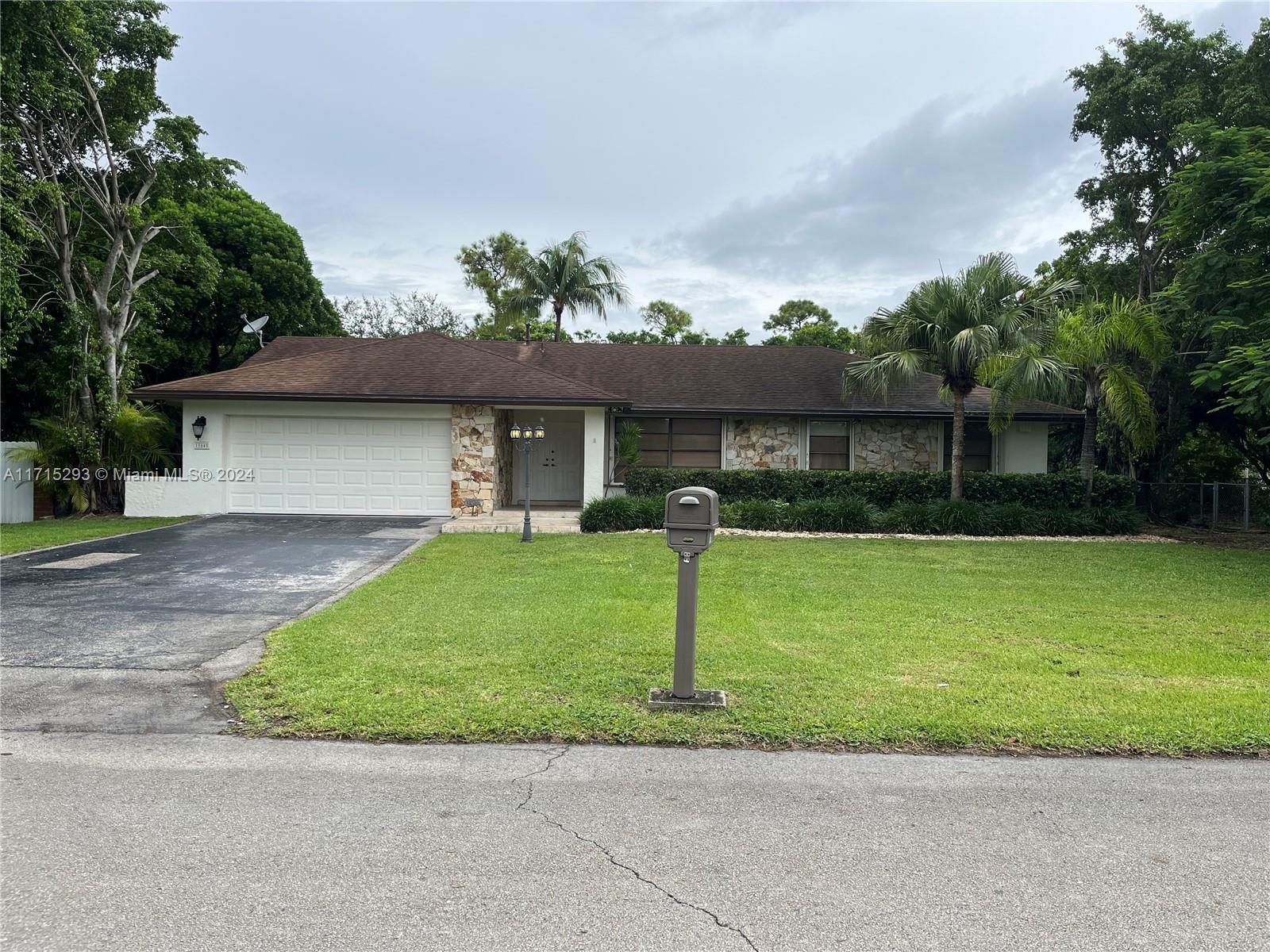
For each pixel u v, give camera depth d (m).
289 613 7.83
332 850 3.25
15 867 3.08
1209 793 3.87
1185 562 12.02
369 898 2.89
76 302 17.69
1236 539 15.84
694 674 5.00
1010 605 8.53
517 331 35.25
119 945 2.58
